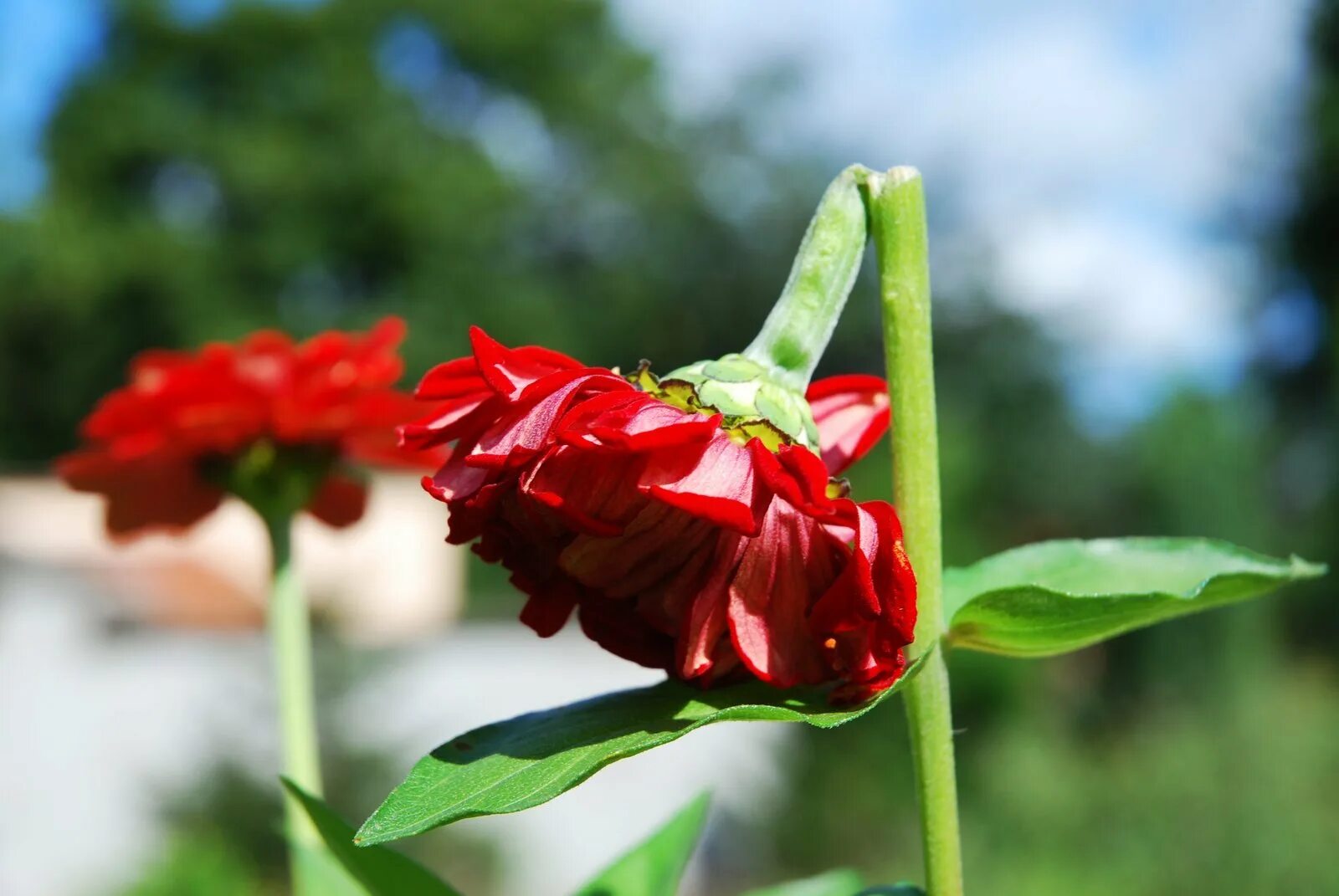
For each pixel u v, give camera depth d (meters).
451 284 23.05
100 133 22.72
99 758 8.40
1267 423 19.41
